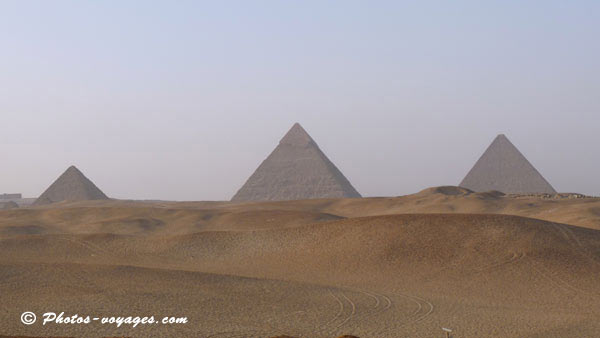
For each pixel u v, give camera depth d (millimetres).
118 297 39344
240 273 57312
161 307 37188
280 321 34938
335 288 46594
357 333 32656
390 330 33500
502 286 48156
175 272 48875
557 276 50656
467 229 63094
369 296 43750
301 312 37438
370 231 66250
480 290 46969
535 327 34625
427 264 55938
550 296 44750
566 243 58906
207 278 47000
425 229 64188
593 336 32688
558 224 65875
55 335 30641
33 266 49250
